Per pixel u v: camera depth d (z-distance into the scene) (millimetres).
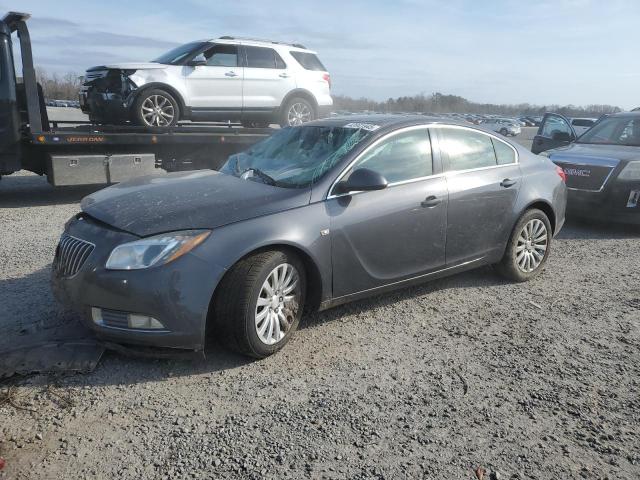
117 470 2621
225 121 10648
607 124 9414
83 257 3568
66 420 2994
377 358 3822
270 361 3736
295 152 4609
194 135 9789
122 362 3631
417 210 4461
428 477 2631
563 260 6434
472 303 4922
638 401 3363
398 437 2930
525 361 3844
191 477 2586
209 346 3906
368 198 4219
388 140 4461
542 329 4406
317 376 3553
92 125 9438
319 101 11562
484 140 5199
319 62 11664
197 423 3008
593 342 4191
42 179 12289
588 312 4801
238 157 5043
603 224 8641
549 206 5578
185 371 3562
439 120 4891
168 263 3395
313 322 4402
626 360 3906
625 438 2984
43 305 4477
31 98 8383
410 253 4500
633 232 8070
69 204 9156
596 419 3154
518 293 5227
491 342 4133
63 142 8695
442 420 3100
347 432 2963
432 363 3773
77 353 3613
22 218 7922
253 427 2984
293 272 3842
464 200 4797
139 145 9578
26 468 2611
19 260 5754
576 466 2746
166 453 2754
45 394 3227
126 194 4078
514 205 5227
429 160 4680
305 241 3814
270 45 10898
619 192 7809
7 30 8328
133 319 3420
